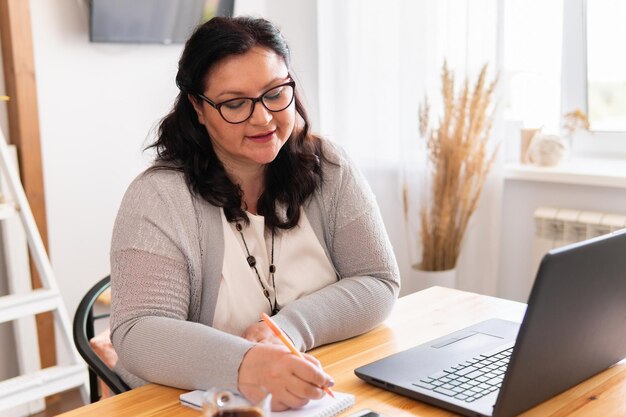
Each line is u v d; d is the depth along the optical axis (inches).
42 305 97.3
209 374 49.1
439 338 57.1
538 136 117.0
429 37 119.9
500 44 111.7
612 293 45.4
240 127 58.2
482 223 117.9
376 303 61.4
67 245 118.1
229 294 60.0
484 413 43.4
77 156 118.0
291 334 55.4
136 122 124.8
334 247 66.7
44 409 113.3
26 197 110.6
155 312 55.1
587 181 107.9
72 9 114.8
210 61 57.6
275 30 60.4
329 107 138.0
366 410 45.4
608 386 48.8
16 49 107.0
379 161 133.4
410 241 124.5
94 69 118.6
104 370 59.7
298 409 45.7
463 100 111.3
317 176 66.1
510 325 59.5
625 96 115.4
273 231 63.3
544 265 38.7
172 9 122.8
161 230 57.5
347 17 132.7
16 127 109.7
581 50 117.3
